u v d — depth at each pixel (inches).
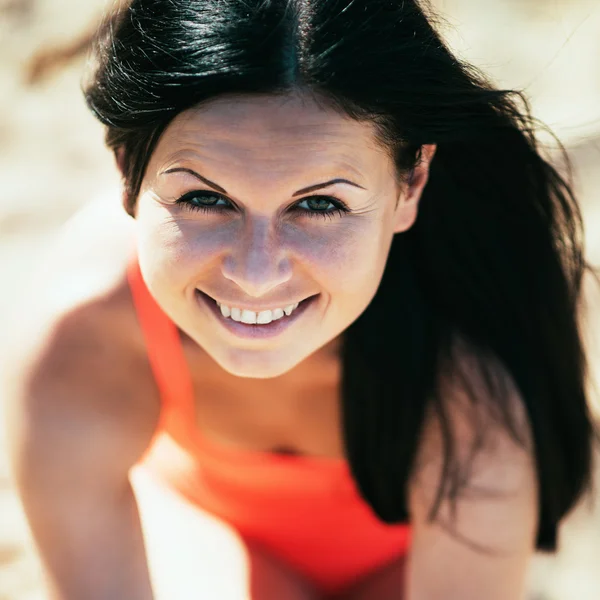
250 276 33.1
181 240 33.7
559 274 39.9
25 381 39.3
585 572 50.6
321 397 41.2
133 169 34.2
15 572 48.1
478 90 34.6
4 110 78.4
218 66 31.4
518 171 38.5
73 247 41.4
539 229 39.3
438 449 39.7
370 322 38.8
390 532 45.0
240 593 42.7
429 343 39.0
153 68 32.1
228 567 43.6
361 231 33.8
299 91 31.9
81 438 39.5
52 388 39.2
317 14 31.7
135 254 39.3
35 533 40.2
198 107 32.1
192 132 32.4
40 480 39.5
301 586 45.5
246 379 40.5
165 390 41.0
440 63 33.6
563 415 40.9
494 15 82.7
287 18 31.5
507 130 37.3
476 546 40.0
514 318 39.4
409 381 39.0
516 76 75.0
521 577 40.9
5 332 56.9
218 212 33.4
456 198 38.6
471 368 39.2
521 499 39.7
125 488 41.0
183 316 35.2
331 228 33.5
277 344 35.0
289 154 32.3
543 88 73.5
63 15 84.4
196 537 44.5
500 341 39.4
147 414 41.3
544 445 39.9
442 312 39.3
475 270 39.2
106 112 33.9
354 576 46.2
